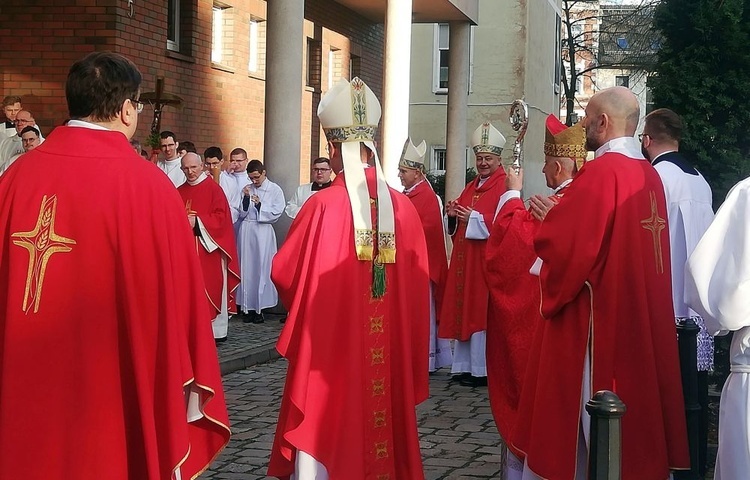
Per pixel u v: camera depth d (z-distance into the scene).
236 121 16.11
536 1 30.42
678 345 5.21
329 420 4.76
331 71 19.53
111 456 3.67
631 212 4.55
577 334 4.60
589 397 4.56
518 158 6.01
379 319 4.92
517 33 28.83
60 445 3.65
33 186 3.69
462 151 17.77
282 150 12.29
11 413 3.62
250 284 12.20
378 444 4.91
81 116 3.77
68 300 3.65
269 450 6.58
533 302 5.61
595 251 4.50
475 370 9.06
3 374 3.64
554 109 36.56
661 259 4.66
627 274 4.54
